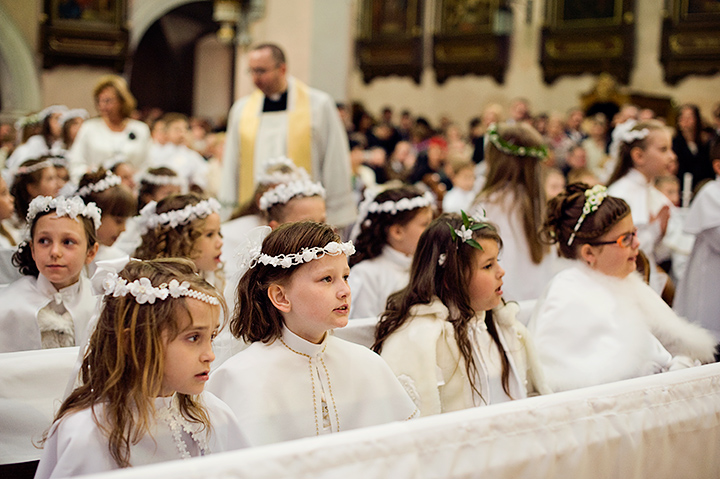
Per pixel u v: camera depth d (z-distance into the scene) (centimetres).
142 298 159
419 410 228
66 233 240
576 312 266
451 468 138
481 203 355
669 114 1197
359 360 210
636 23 1350
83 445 155
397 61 1558
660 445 170
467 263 239
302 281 193
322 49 935
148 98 1762
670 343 272
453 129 1224
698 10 1286
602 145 943
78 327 259
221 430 179
